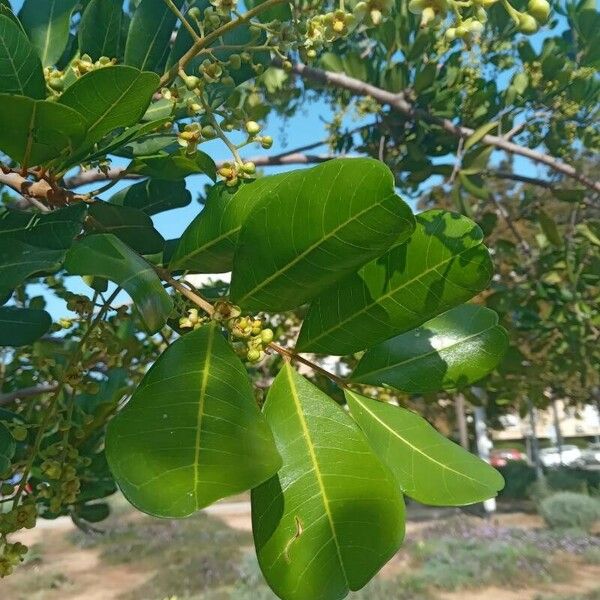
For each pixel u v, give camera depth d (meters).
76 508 0.70
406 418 0.32
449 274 0.30
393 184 0.26
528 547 2.99
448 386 0.35
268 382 0.71
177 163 0.38
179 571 3.03
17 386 0.67
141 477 0.23
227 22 0.35
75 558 3.57
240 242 0.29
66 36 0.42
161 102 0.40
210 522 4.39
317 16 0.34
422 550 2.96
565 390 2.46
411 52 1.07
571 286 1.39
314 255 0.28
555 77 1.17
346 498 0.27
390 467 0.30
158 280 0.26
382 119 1.22
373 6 0.32
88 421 0.51
